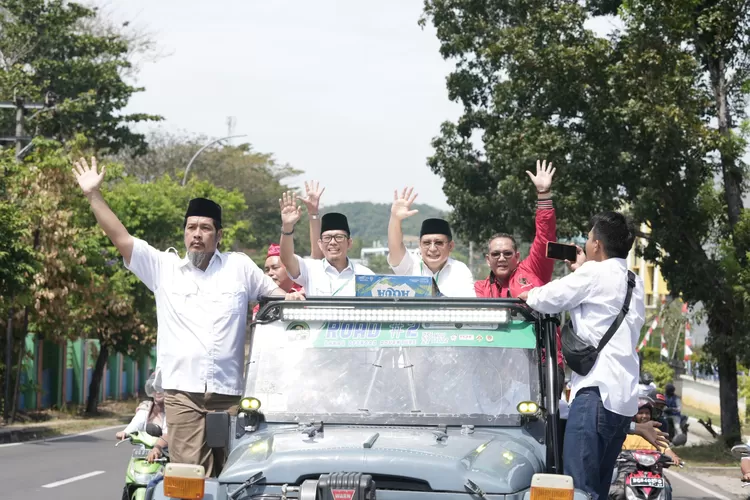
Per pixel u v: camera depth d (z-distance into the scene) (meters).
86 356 42.34
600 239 6.27
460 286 8.57
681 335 46.72
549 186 8.23
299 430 6.11
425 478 5.50
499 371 6.27
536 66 24.81
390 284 6.82
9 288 24.95
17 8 47.81
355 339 6.42
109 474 16.66
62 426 29.45
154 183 43.81
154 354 55.94
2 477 15.97
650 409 10.77
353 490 5.33
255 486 5.62
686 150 24.22
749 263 23.59
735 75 24.50
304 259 8.67
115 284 35.88
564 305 6.11
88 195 6.90
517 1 27.94
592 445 5.99
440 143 37.09
